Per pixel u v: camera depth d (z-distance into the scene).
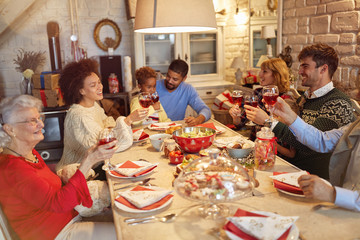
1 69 4.18
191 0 1.51
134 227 1.11
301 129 1.61
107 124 2.37
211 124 2.31
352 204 1.15
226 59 5.04
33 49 4.24
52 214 1.43
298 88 3.16
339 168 1.54
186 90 2.97
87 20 4.44
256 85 3.91
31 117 1.38
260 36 3.98
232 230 1.02
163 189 1.35
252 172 1.47
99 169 2.17
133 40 4.36
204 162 1.14
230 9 4.79
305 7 3.00
